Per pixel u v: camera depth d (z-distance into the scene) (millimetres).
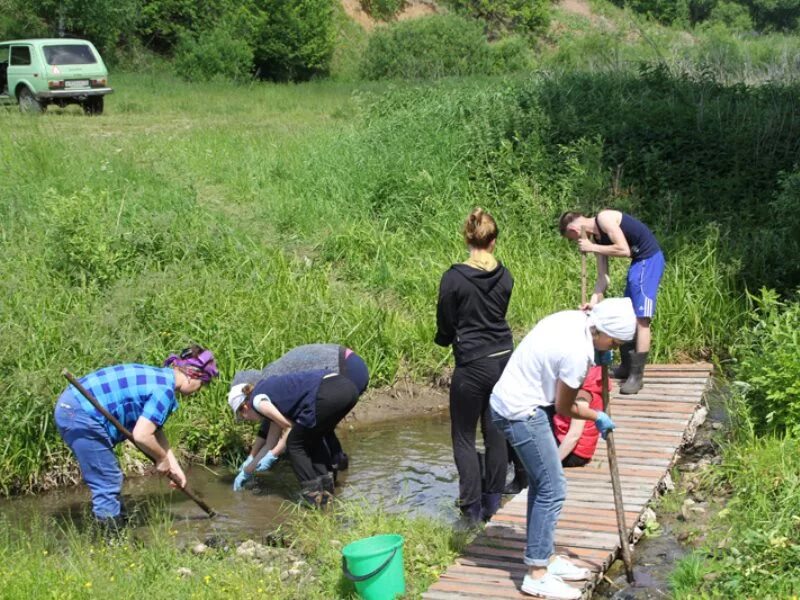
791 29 58812
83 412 6449
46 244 10430
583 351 5059
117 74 32250
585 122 14094
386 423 8898
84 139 15922
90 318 8797
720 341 10227
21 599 5066
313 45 36750
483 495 6742
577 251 11695
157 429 6621
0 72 22906
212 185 13977
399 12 44688
